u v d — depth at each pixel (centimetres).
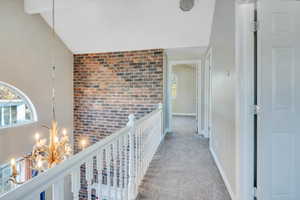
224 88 244
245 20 175
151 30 392
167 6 335
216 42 307
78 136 491
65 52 459
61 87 446
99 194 130
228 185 218
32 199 71
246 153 177
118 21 379
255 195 175
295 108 169
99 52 471
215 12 314
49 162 232
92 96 480
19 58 338
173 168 283
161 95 438
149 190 221
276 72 169
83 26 401
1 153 312
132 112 455
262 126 170
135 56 451
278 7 168
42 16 384
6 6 312
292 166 170
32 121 371
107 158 142
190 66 887
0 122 327
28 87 358
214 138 326
